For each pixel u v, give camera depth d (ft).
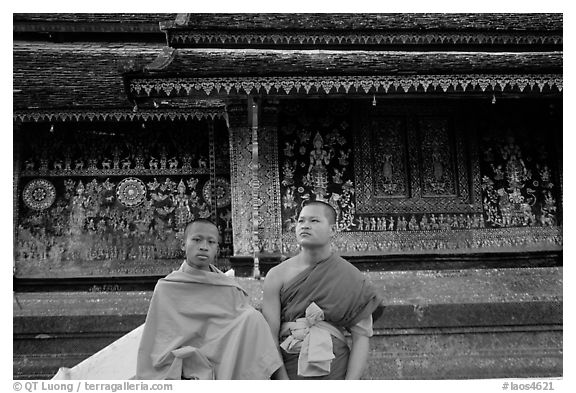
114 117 33.37
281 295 13.75
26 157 34.50
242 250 30.37
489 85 28.14
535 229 32.40
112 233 34.17
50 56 36.01
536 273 30.37
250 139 31.09
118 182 34.68
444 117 33.01
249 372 12.31
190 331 12.72
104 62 35.86
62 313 30.63
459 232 32.04
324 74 27.50
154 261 33.94
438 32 30.76
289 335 13.25
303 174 32.07
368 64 28.25
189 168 34.96
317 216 13.75
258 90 27.35
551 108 32.99
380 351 27.81
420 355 27.84
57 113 32.96
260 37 30.12
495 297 29.07
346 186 32.19
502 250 31.73
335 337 13.20
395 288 29.30
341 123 32.68
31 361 29.73
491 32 30.76
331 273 13.41
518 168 32.91
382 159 32.53
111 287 33.06
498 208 32.55
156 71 26.81
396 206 32.12
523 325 28.58
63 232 33.99
